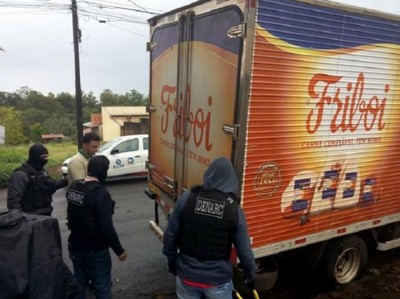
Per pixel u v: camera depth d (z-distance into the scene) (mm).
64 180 4520
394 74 4203
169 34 4379
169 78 4441
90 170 3377
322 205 3926
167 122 4562
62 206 8523
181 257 2826
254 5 3020
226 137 3330
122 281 4691
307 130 3594
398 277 4895
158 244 6016
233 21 3172
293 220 3709
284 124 3406
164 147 4699
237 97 3150
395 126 4402
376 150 4285
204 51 3621
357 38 3773
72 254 3422
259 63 3137
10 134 34781
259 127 3252
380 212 4535
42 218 2643
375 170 4336
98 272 3395
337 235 4145
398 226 5031
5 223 2461
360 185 4230
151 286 4570
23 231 2441
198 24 3709
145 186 10758
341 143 3918
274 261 4035
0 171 11219
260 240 3494
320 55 3521
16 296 2219
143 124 27562
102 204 3219
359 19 3740
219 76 3398
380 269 5133
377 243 4926
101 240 3309
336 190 4012
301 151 3598
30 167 3865
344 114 3865
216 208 2660
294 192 3648
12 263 2291
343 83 3771
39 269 2383
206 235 2676
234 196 2748
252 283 2916
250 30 3033
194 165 3914
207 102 3607
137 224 7090
